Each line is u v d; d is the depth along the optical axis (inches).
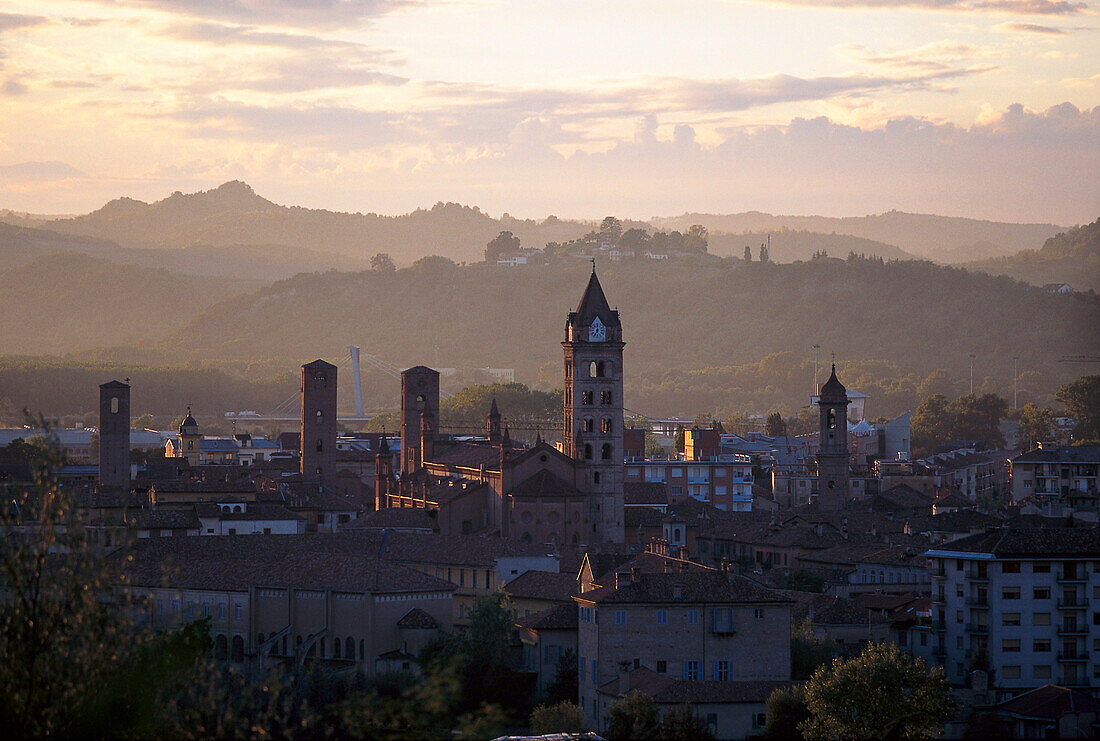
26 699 5260.8
